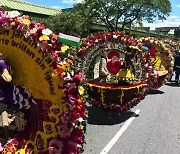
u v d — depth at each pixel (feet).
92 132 24.72
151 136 24.63
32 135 15.05
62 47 14.16
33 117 15.30
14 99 15.20
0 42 15.15
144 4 185.57
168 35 272.92
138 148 21.81
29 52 14.65
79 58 28.32
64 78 14.01
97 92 27.27
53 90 14.42
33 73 14.76
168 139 24.18
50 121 14.58
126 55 29.17
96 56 28.96
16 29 14.65
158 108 35.01
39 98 14.89
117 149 21.33
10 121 15.28
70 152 14.08
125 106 27.86
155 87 44.55
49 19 124.57
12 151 14.79
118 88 27.02
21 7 129.08
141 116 30.73
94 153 20.34
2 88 15.19
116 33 29.14
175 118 30.78
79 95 14.15
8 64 14.85
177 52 58.75
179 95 45.32
